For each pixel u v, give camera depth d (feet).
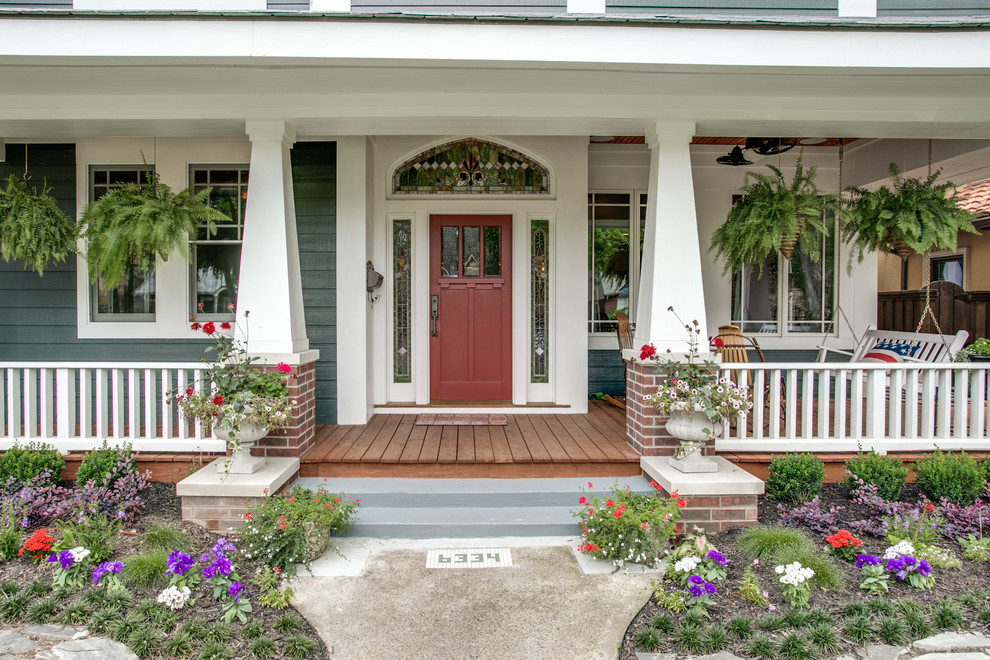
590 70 12.07
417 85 12.96
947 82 12.64
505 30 11.52
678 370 12.69
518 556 11.47
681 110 13.60
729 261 15.56
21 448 13.65
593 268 22.04
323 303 17.34
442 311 19.40
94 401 18.17
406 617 9.43
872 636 8.77
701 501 12.11
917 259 29.78
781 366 14.26
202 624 8.84
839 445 14.47
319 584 10.39
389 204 18.79
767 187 14.49
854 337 20.86
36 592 9.64
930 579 10.11
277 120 13.64
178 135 14.96
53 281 18.11
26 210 14.06
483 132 14.85
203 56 11.34
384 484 13.29
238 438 12.19
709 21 11.49
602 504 12.08
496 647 8.69
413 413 18.63
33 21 11.12
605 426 16.98
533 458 13.69
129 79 12.52
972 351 17.98
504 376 19.48
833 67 11.75
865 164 21.08
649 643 8.59
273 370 13.51
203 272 18.29
